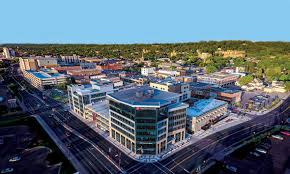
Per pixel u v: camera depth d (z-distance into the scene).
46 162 95.44
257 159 97.81
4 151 105.44
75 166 92.62
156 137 98.50
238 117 152.25
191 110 137.12
